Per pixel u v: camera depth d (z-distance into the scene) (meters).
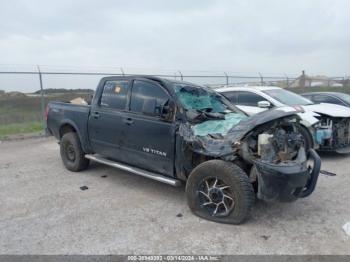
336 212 3.91
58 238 3.25
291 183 3.31
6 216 3.79
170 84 4.25
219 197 3.60
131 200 4.34
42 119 10.48
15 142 9.02
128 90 4.68
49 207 4.07
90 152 5.48
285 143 3.58
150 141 4.22
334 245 3.12
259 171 3.35
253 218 3.74
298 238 3.26
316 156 3.86
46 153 7.47
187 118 3.94
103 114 4.95
